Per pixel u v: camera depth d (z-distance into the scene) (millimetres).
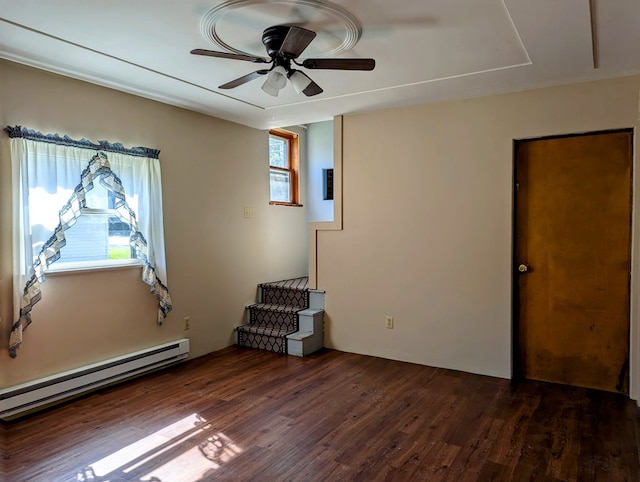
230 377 3709
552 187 3500
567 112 3355
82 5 2164
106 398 3248
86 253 3316
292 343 4340
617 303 3307
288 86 3434
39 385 2941
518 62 2924
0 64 2832
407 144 4039
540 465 2332
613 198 3293
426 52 2770
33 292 2920
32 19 2312
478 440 2604
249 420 2891
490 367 3721
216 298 4508
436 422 2842
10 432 2711
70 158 3133
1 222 2836
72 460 2400
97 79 3268
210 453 2475
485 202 3695
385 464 2352
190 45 2674
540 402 3150
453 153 3820
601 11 2205
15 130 2855
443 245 3896
